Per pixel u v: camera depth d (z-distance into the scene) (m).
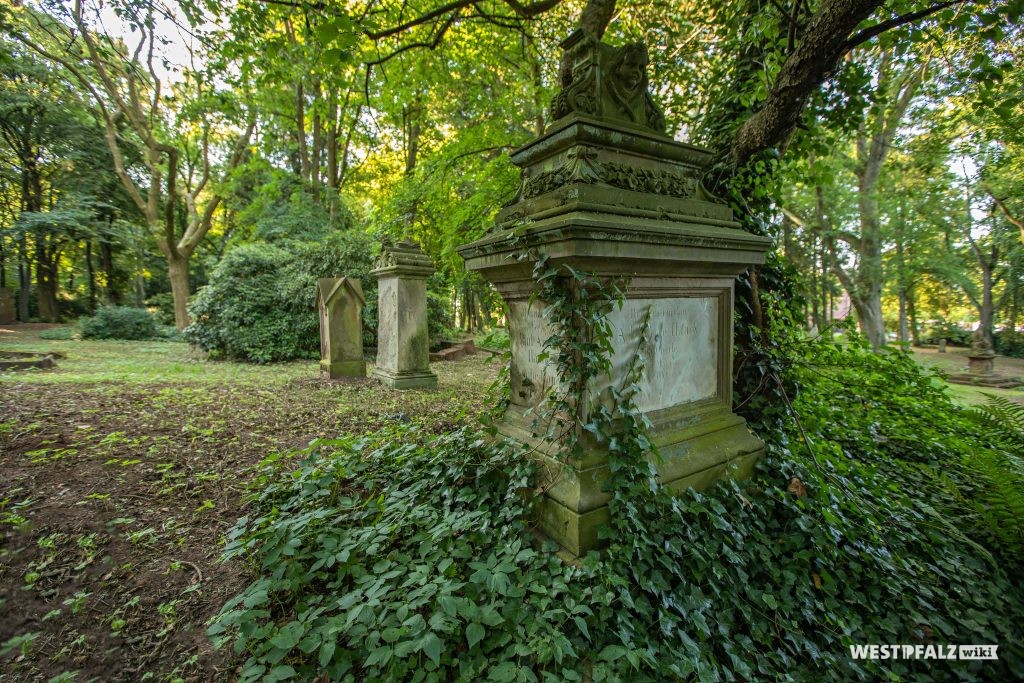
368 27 3.53
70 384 6.03
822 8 3.16
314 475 2.77
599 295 2.32
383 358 7.73
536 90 8.42
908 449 4.14
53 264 21.20
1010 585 2.53
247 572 2.32
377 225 11.26
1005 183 13.52
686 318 2.91
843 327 4.15
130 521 2.65
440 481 2.71
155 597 2.15
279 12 4.75
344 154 18.20
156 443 3.87
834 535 2.48
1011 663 2.05
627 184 2.56
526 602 1.90
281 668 1.61
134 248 18.95
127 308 16.17
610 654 1.66
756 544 2.39
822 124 5.26
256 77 5.45
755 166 4.03
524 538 2.29
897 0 3.69
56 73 13.26
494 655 1.72
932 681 1.98
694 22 6.00
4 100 15.68
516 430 2.82
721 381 3.18
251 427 4.58
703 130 4.93
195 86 12.56
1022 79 6.02
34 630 1.93
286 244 13.12
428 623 1.75
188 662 1.82
